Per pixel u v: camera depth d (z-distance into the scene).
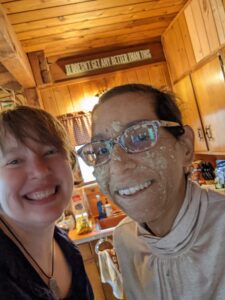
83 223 2.65
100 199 3.10
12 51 1.88
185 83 2.80
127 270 0.93
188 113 2.82
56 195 0.87
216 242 0.75
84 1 2.09
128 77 3.12
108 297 2.59
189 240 0.76
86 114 3.04
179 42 2.77
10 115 0.83
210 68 2.30
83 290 1.00
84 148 0.84
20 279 0.76
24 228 0.85
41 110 0.89
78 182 2.84
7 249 0.77
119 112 0.78
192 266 0.75
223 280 0.73
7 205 0.82
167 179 0.76
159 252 0.80
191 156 0.84
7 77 2.94
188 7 2.45
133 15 2.50
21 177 0.81
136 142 0.76
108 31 2.71
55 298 0.85
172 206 0.78
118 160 0.76
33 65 2.92
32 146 0.83
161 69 3.17
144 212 0.77
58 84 3.02
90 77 3.06
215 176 2.76
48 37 2.58
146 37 3.10
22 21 2.18
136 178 0.75
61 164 0.88
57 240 1.05
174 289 0.78
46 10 2.11
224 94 2.17
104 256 2.38
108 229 2.62
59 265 0.98
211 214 0.78
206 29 2.26
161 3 2.40
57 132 0.89
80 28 2.52
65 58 3.06
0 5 1.73
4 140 0.81
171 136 0.79
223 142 2.34
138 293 0.89
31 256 0.86
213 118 2.40
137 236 0.88
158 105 0.79
